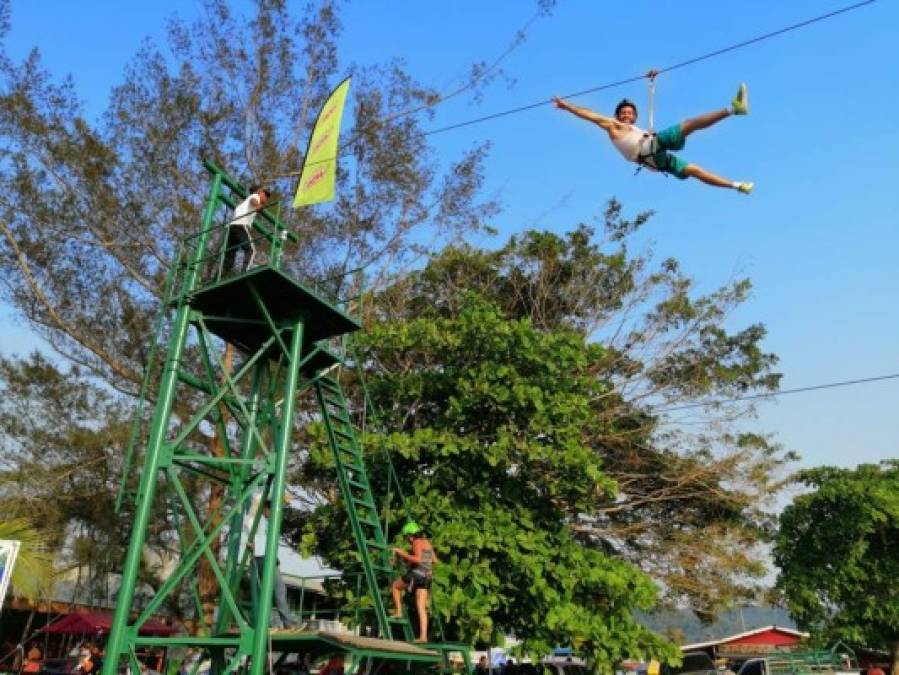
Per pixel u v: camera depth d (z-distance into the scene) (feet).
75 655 84.12
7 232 65.67
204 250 38.42
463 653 42.50
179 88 69.87
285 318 36.86
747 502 78.28
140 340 71.20
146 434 72.64
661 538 80.02
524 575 46.80
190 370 69.62
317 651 36.83
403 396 53.47
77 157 65.92
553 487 49.19
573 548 49.47
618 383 79.41
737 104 22.41
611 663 46.62
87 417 76.69
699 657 79.05
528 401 49.80
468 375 51.93
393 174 73.31
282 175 70.74
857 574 84.89
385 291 76.13
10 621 101.86
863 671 76.95
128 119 68.80
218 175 40.60
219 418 38.32
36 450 74.33
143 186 68.69
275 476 32.68
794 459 83.05
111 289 70.28
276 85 72.69
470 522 47.01
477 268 79.77
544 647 46.37
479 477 49.49
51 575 45.96
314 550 50.88
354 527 41.75
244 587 45.98
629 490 80.84
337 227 73.67
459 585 44.98
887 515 86.28
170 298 36.81
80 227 67.87
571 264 81.82
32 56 66.18
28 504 71.31
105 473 75.36
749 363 83.25
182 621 75.56
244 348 40.88
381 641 35.88
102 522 74.95
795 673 77.51
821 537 87.51
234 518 36.83
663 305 81.15
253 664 29.25
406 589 42.50
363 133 73.15
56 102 66.33
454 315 76.59
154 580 78.28
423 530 46.85
